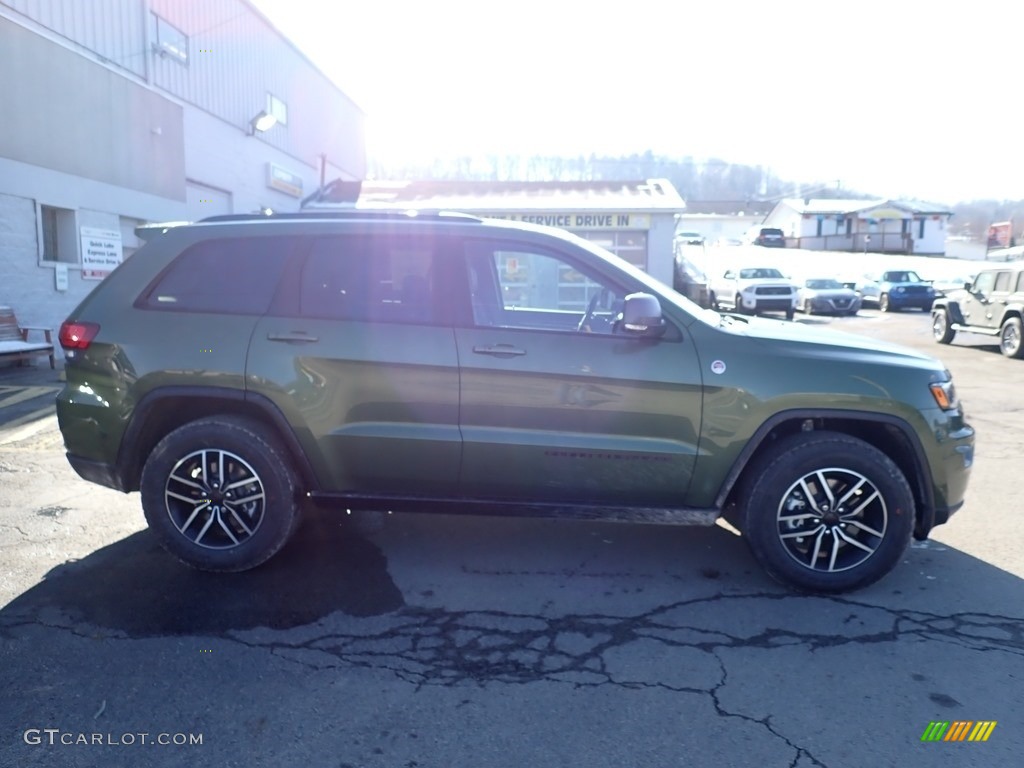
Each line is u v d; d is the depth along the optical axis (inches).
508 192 969.5
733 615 155.5
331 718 119.9
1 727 116.6
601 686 129.3
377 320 167.5
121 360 167.9
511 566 179.0
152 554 182.5
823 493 162.4
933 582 172.1
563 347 163.3
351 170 1247.5
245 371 165.3
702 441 162.4
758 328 177.0
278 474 165.9
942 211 2321.6
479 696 126.1
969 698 126.5
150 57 664.4
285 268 171.8
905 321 1004.6
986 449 298.0
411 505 169.6
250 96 862.5
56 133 530.0
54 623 148.4
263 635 145.2
